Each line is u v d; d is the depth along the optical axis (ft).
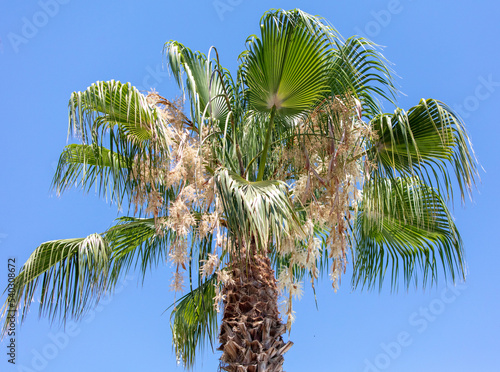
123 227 17.08
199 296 19.15
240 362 13.84
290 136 15.89
